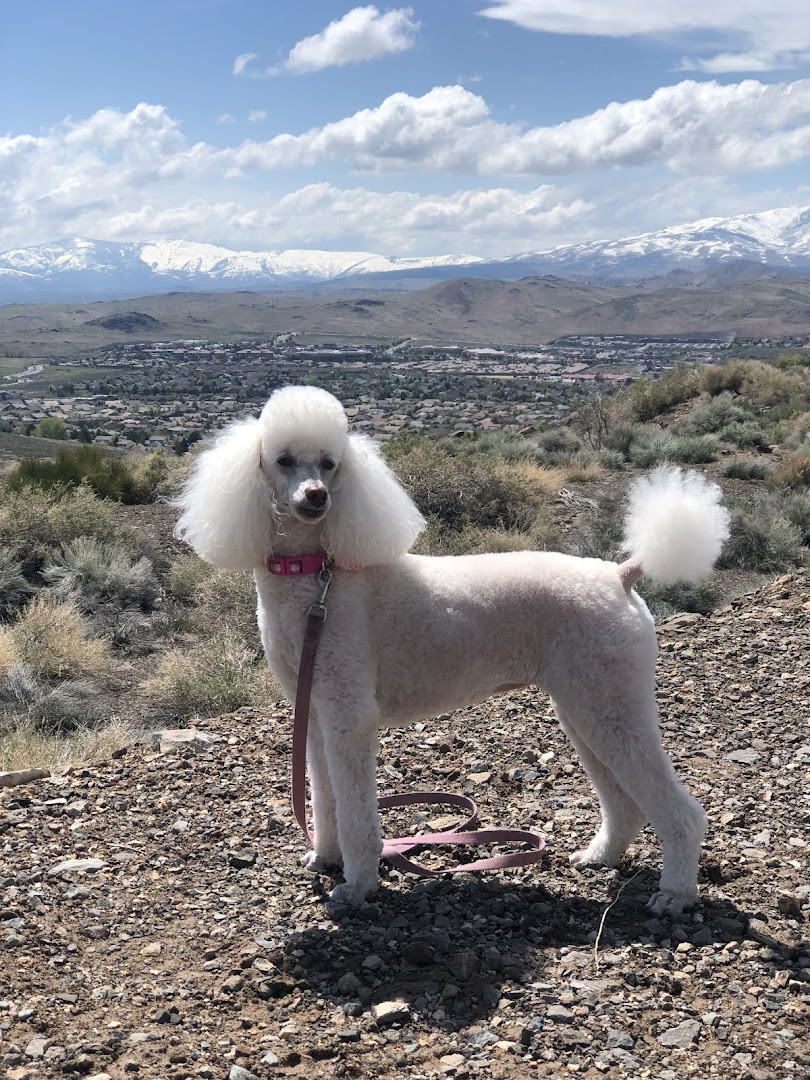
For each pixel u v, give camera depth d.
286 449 1.64
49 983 1.44
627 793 1.76
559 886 1.78
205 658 3.89
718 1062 1.25
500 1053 1.28
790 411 10.95
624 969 1.47
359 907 1.66
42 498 5.80
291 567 1.68
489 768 2.37
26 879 1.76
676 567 1.68
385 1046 1.31
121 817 2.07
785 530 5.99
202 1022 1.35
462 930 1.61
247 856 1.88
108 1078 1.21
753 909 1.66
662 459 8.74
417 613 1.67
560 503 7.09
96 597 4.83
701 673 2.95
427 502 6.42
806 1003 1.38
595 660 1.66
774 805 2.08
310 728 1.82
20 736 2.98
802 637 3.20
